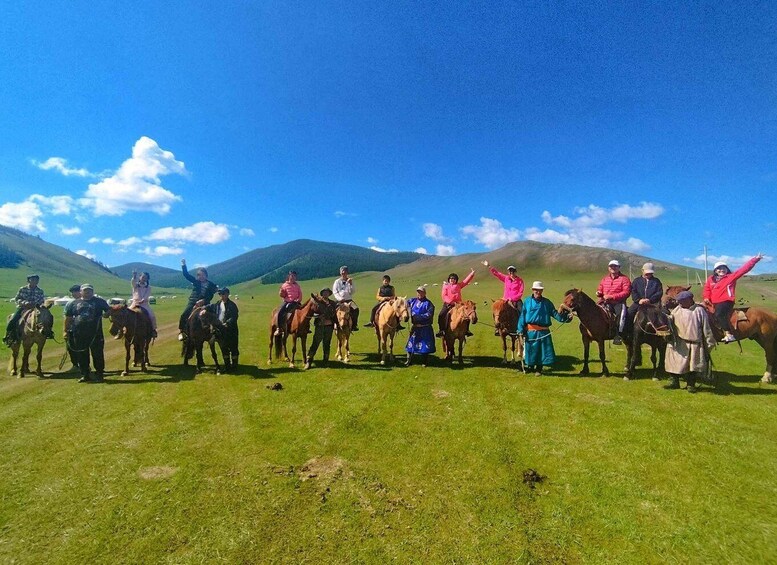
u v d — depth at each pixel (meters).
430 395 10.70
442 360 15.21
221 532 5.36
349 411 9.52
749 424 8.24
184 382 12.05
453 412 9.42
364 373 13.05
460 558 4.89
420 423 8.83
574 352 16.39
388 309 14.12
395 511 5.81
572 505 5.87
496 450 7.51
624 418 8.62
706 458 6.92
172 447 7.75
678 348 10.30
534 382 11.73
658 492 6.07
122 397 10.64
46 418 9.15
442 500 6.05
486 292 63.75
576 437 7.92
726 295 11.75
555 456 7.25
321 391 11.09
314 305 13.69
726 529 5.27
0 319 29.38
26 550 5.04
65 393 11.01
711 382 10.55
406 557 4.92
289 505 5.96
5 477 6.67
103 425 8.77
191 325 13.12
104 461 7.20
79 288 12.32
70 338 11.96
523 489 6.30
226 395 10.79
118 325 12.61
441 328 14.35
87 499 6.08
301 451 7.62
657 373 12.05
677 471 6.59
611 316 12.02
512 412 9.31
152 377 12.70
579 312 12.02
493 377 12.42
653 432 7.88
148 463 7.15
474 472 6.80
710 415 8.70
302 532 5.38
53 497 6.12
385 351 14.59
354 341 20.22
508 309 13.93
